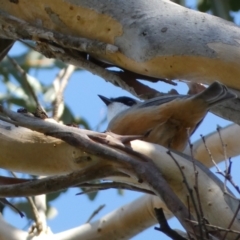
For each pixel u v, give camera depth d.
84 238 6.27
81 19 5.09
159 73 4.84
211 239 4.11
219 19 4.74
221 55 4.53
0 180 4.96
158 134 5.24
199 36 4.63
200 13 4.79
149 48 4.75
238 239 4.25
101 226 6.23
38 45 5.54
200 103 5.04
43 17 5.27
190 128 5.28
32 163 4.87
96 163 4.63
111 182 4.98
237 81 4.54
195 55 4.60
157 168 4.57
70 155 4.71
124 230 6.19
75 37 5.18
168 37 4.70
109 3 5.00
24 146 4.84
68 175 4.68
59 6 5.15
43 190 4.70
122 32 4.93
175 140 5.32
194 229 4.15
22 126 4.55
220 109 5.07
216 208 4.44
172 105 5.12
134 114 5.24
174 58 4.67
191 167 4.58
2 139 4.88
